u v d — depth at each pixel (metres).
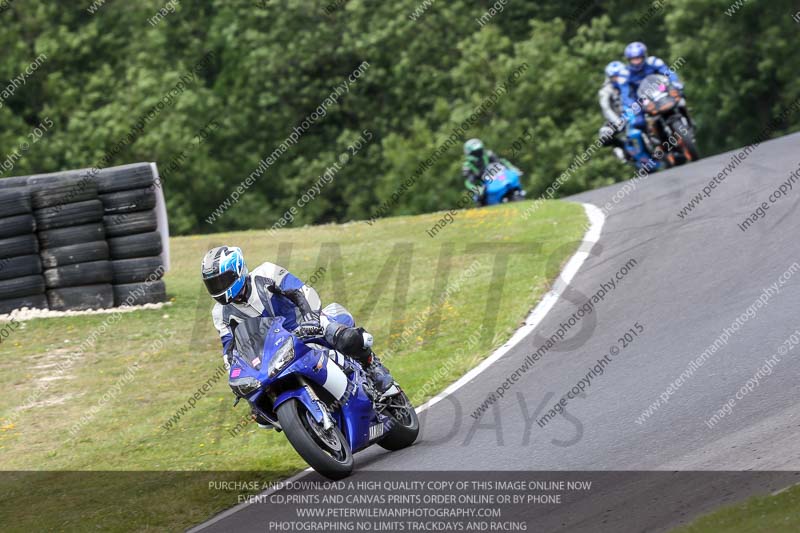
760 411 21.50
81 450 29.84
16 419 32.91
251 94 112.25
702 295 31.72
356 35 111.00
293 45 110.19
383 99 115.25
